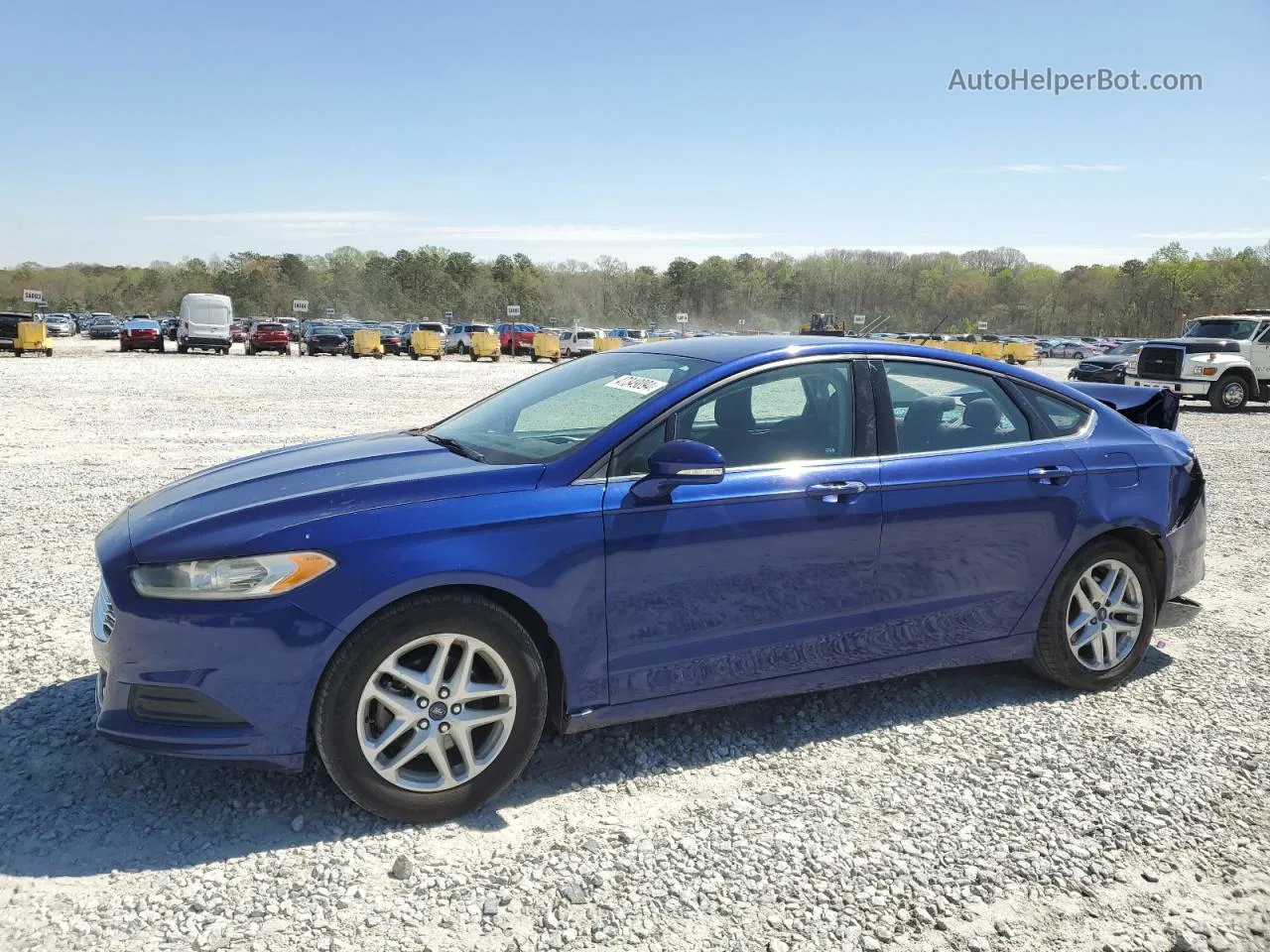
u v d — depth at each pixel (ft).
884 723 12.34
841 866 9.05
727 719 12.37
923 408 12.55
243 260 466.29
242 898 8.29
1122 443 13.76
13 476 27.66
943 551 12.14
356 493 9.86
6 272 491.72
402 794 9.51
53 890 8.32
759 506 10.96
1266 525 25.17
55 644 14.10
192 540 9.25
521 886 8.62
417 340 132.67
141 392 59.11
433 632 9.46
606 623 10.31
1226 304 395.34
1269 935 8.20
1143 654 13.82
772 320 437.99
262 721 9.11
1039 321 437.17
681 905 8.39
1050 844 9.52
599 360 13.80
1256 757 11.50
